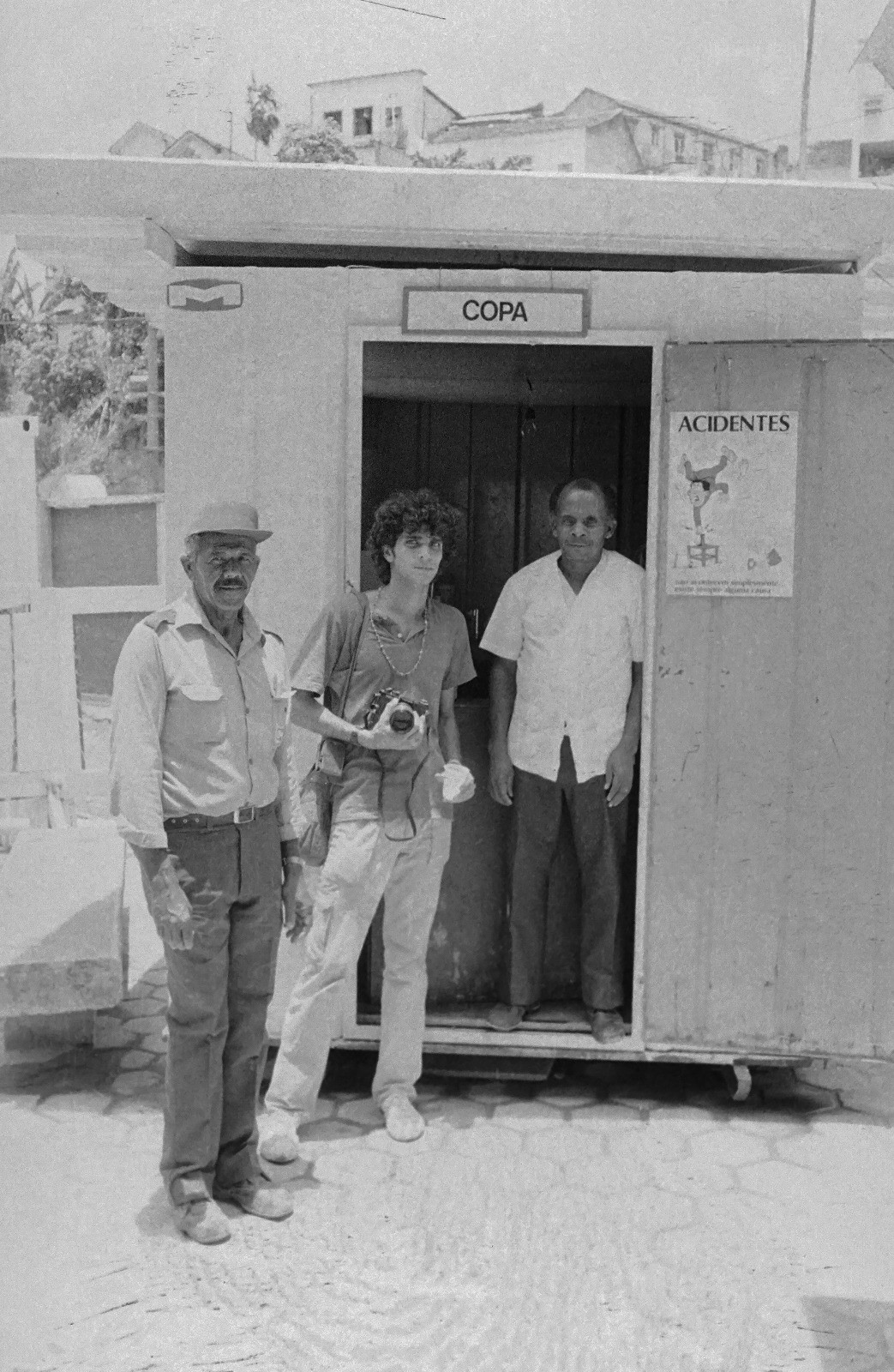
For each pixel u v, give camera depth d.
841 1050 3.53
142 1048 3.94
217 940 2.64
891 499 3.35
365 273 3.37
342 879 3.15
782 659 3.43
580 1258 2.70
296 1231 2.79
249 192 3.33
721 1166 3.18
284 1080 3.24
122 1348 2.34
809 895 3.49
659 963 3.55
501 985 3.82
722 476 3.39
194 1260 2.66
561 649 3.53
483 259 3.72
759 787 3.47
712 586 3.42
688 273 3.39
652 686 3.47
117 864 4.48
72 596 6.62
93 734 6.71
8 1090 3.60
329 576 3.46
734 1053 3.55
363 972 3.90
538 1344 2.38
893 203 3.41
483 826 3.86
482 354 3.82
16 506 6.44
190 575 2.65
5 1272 2.59
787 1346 2.38
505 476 4.61
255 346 3.40
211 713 2.58
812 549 3.39
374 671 3.20
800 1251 2.75
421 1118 3.37
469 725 3.83
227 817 2.61
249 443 3.44
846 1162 3.21
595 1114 3.52
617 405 4.56
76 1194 2.95
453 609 3.36
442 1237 2.78
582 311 3.39
